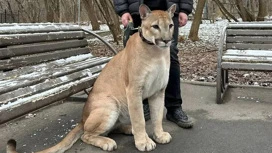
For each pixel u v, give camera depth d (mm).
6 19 28172
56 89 3543
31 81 3475
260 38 5180
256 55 4727
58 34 4848
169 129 3904
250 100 4945
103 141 3344
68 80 3889
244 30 5254
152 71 3201
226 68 4652
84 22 33906
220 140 3572
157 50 3176
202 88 5660
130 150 3357
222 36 4910
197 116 4324
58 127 4074
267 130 3809
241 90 5477
